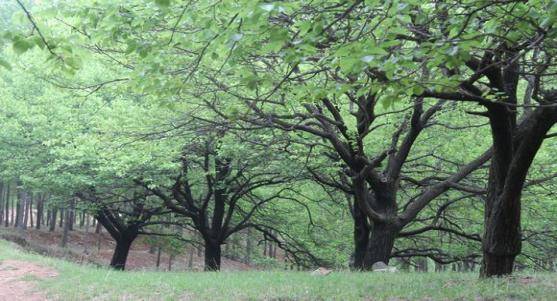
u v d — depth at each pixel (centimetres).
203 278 1159
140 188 2111
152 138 1291
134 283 1095
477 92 798
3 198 3700
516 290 806
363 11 582
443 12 603
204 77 995
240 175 1964
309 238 2520
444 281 988
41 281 1184
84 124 1716
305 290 919
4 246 1897
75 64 511
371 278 1075
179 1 563
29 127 1952
